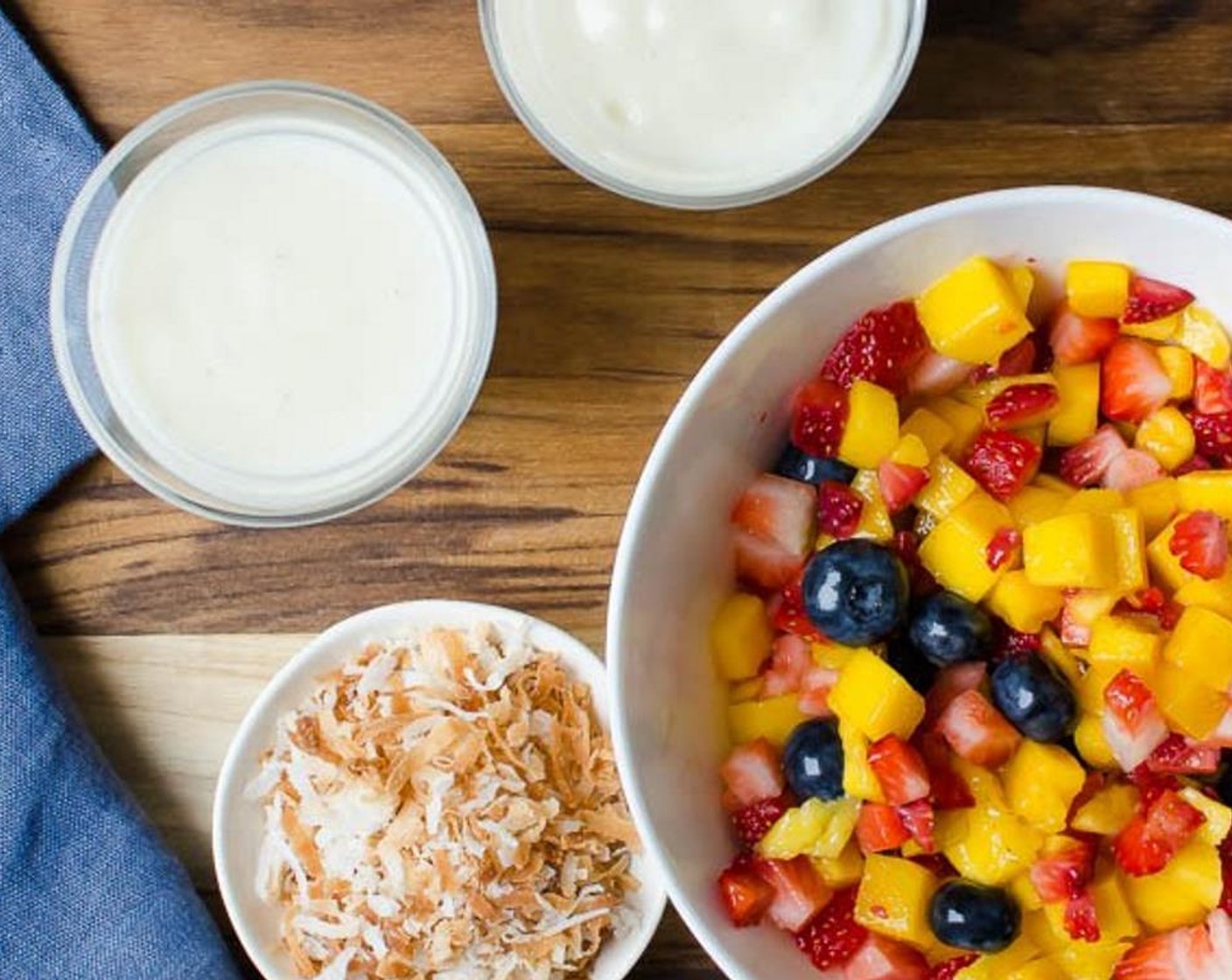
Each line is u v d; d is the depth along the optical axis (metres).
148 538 0.50
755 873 0.46
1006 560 0.45
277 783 0.50
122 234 0.48
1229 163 0.49
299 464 0.48
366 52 0.49
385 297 0.48
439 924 0.49
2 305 0.50
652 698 0.45
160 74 0.50
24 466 0.50
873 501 0.46
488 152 0.49
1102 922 0.46
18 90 0.49
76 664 0.51
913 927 0.46
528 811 0.49
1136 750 0.44
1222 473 0.45
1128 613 0.45
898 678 0.44
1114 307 0.46
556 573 0.50
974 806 0.46
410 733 0.49
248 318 0.48
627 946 0.49
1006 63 0.49
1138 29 0.49
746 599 0.47
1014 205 0.44
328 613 0.50
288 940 0.50
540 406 0.50
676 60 0.48
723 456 0.46
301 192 0.48
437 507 0.50
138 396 0.48
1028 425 0.46
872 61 0.48
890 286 0.45
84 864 0.50
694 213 0.49
